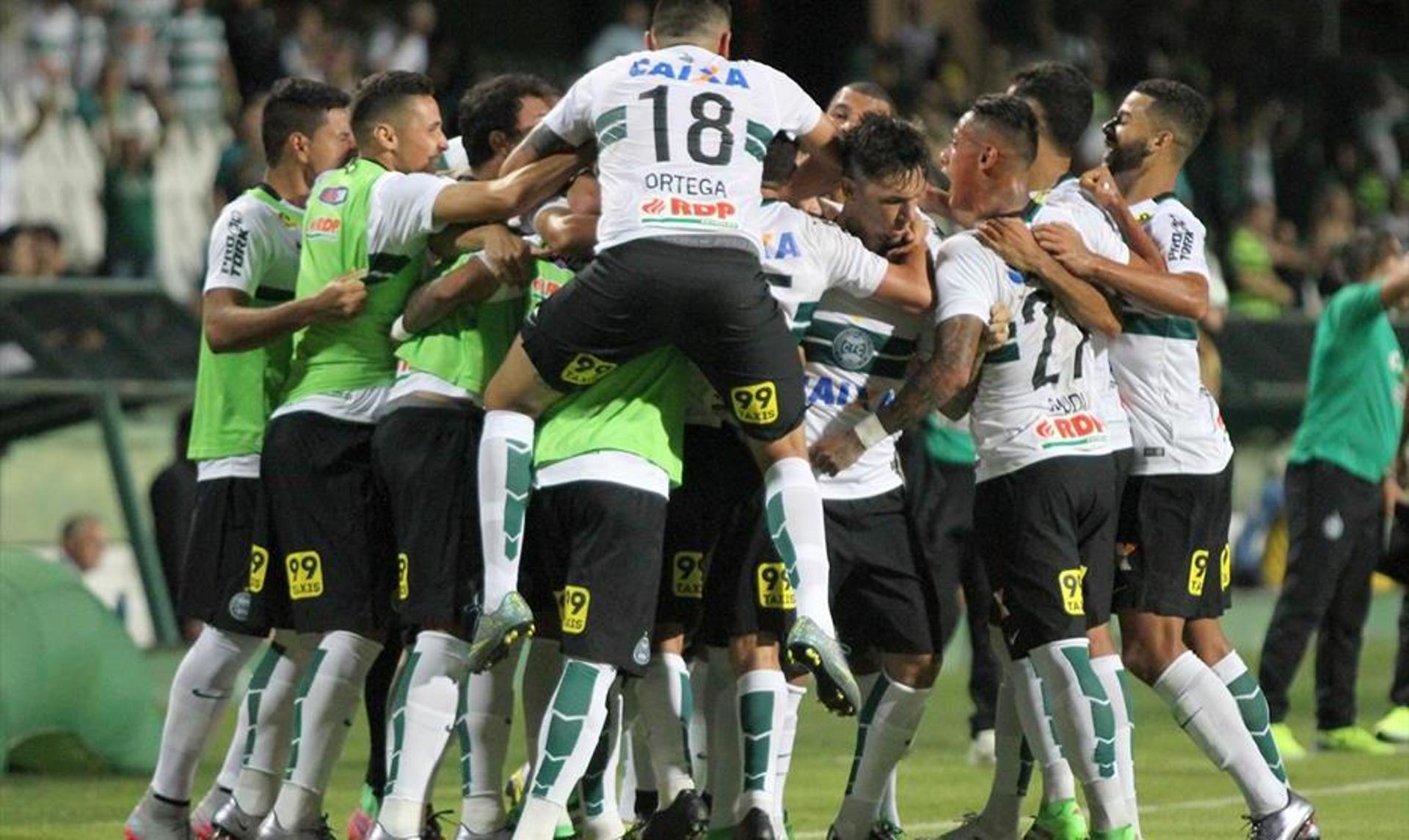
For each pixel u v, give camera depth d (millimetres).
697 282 20656
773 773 21875
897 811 28594
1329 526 35188
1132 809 22812
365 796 25703
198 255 58719
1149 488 23766
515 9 78062
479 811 22328
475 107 23406
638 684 22984
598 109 21266
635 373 21547
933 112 66938
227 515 24312
